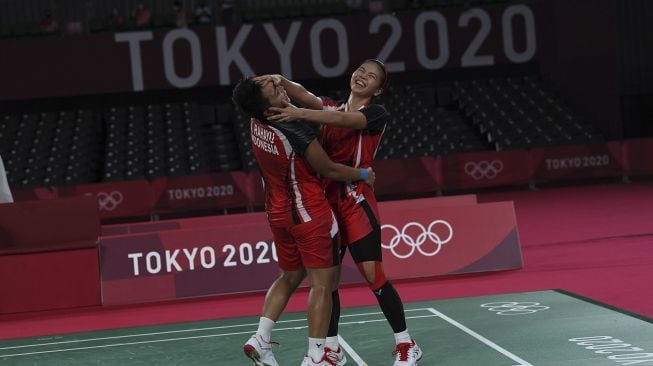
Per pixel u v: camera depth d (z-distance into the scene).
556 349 5.26
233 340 6.18
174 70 21.39
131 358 5.80
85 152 20.00
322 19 21.69
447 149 20.02
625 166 19.19
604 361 4.91
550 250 10.03
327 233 4.71
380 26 21.73
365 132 4.91
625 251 9.50
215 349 5.90
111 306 8.31
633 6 22.48
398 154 19.78
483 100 21.91
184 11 21.81
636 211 13.55
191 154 19.92
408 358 4.92
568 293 7.16
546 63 22.30
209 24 22.25
